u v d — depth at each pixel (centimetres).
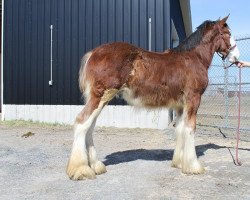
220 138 590
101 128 690
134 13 703
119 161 420
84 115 340
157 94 359
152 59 358
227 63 687
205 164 405
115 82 342
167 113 684
